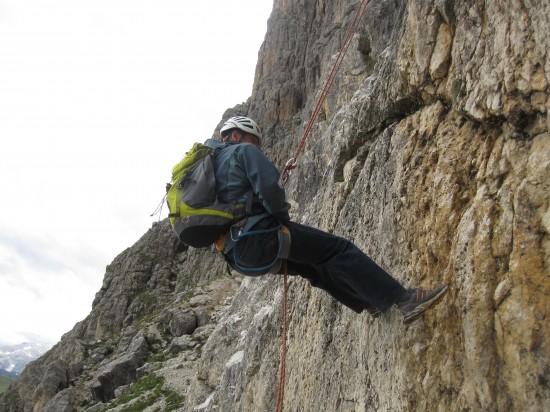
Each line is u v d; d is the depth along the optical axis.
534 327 3.30
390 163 5.50
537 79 3.52
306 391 6.55
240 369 10.02
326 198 7.97
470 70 4.27
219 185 4.41
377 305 4.44
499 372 3.51
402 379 4.38
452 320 4.02
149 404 26.22
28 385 47.97
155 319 40.88
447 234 4.26
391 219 5.18
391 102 5.91
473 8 4.27
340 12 50.00
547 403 3.18
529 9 3.60
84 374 39.47
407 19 5.32
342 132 7.63
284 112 50.66
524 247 3.45
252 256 4.27
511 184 3.68
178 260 56.59
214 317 36.22
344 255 4.47
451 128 4.68
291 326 7.88
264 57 57.81
